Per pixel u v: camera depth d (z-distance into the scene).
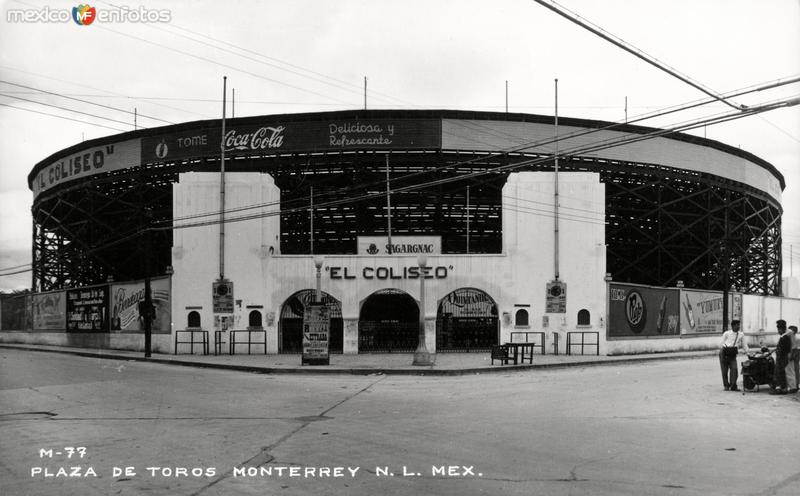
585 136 46.09
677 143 49.28
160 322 34.25
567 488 7.82
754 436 11.16
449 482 8.10
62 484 8.16
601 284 32.38
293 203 49.12
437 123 44.09
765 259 62.28
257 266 32.75
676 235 50.31
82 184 51.72
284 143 44.69
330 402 15.71
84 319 42.88
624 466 8.92
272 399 16.31
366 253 34.31
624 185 51.19
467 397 16.66
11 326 55.34
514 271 32.50
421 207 51.06
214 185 33.09
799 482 8.12
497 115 44.59
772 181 60.53
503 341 32.25
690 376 22.27
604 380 21.00
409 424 12.34
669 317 38.22
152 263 53.78
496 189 47.41
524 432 11.45
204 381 20.95
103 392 17.83
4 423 12.71
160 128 47.34
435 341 32.41
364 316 39.94
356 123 44.19
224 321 32.59
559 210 32.69
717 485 7.97
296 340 33.19
